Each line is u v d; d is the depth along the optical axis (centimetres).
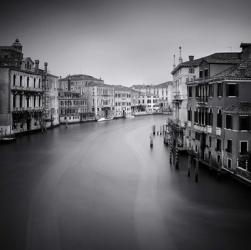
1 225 1830
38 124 6462
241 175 2425
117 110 11431
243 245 1592
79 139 5497
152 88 15288
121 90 11681
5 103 5112
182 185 2538
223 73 2845
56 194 2366
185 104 4347
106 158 3750
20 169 3166
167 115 13300
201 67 3344
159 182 2641
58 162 3506
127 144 4959
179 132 4206
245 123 2502
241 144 2505
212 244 1603
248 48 3366
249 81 2619
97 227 1792
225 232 1725
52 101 7469
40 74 6538
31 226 1814
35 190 2469
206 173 2872
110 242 1623
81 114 9306
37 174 2967
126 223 1839
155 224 1825
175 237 1673
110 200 2223
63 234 1712
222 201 2153
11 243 1627
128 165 3331
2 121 5128
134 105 13000
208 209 2027
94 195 2336
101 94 10325
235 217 1903
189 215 1942
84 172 3036
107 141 5316
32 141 5134
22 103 5688
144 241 1633
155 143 5053
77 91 9769
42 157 3791
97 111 10131
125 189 2469
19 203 2183
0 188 2528
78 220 1889
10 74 5153
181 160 3541
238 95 2633
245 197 2217
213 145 2944
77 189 2486
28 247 1585
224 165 2712
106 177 2841
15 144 4788
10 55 5641
